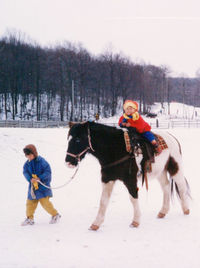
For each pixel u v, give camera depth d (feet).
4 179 31.89
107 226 18.49
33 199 18.61
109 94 231.50
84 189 29.30
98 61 236.22
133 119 18.67
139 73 245.24
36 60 211.00
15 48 223.51
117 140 17.88
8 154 43.39
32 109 211.20
